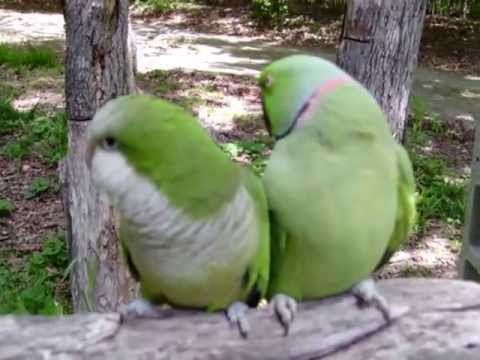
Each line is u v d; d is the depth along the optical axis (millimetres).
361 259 891
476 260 1941
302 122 875
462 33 6586
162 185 805
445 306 958
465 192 2869
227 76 4797
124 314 916
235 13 7230
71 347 895
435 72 5445
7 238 2574
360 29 1996
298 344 918
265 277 878
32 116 3664
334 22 6898
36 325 910
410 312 950
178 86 4391
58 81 4391
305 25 6816
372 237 886
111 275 1726
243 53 5816
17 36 6004
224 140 3414
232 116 3803
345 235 871
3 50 4938
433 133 3779
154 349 899
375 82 2016
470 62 5789
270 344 912
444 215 2727
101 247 1713
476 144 1956
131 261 893
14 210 2781
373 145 881
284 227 877
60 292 2186
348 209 866
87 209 1716
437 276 2340
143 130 800
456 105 4500
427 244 2545
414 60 2064
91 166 825
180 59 5434
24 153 3242
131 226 823
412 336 941
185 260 827
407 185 926
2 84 4273
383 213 886
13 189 2953
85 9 1646
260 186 869
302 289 920
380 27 1987
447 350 942
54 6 7605
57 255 2365
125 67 1730
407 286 987
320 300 941
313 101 874
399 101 2059
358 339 933
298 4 7156
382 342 937
